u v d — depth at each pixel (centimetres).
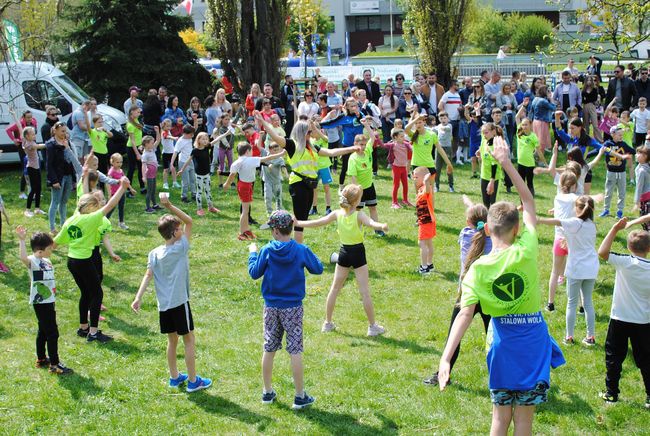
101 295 842
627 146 1352
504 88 1916
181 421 654
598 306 923
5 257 1144
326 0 6216
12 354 802
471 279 489
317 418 654
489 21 4709
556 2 1537
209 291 1012
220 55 2477
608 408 668
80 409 677
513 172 508
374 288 1010
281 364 771
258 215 1427
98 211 835
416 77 2200
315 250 1191
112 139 1800
